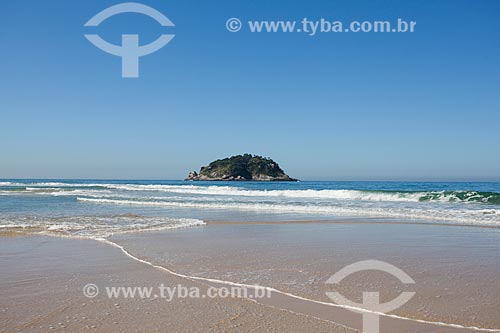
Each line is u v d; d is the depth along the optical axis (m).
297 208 17.84
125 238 9.85
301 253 7.93
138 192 36.72
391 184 63.38
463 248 8.44
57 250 8.30
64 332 4.02
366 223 12.80
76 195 31.44
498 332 3.98
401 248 8.45
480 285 5.61
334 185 63.69
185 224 12.51
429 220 13.44
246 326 4.16
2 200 24.83
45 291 5.41
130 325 4.20
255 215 15.41
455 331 4.01
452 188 46.44
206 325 4.20
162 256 7.66
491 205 19.36
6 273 6.40
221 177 130.25
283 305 4.82
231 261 7.21
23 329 4.10
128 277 6.12
